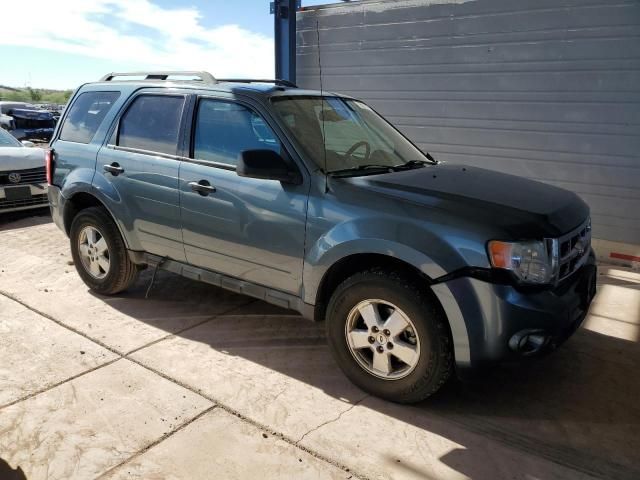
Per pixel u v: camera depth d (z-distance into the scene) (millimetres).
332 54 7965
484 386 3504
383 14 7387
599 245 6453
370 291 3197
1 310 4586
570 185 6496
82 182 4660
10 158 7773
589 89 6164
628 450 2896
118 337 4113
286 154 3559
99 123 4738
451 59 6977
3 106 22000
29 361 3725
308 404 3268
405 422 3104
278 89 3980
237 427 3029
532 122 6586
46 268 5699
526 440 2967
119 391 3367
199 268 4168
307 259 3436
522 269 2893
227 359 3809
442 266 2904
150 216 4277
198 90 4105
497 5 6527
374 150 4016
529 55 6438
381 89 7645
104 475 2639
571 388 3506
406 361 3154
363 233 3148
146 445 2863
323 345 4051
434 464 2758
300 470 2697
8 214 8352
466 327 2889
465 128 7066
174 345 3998
